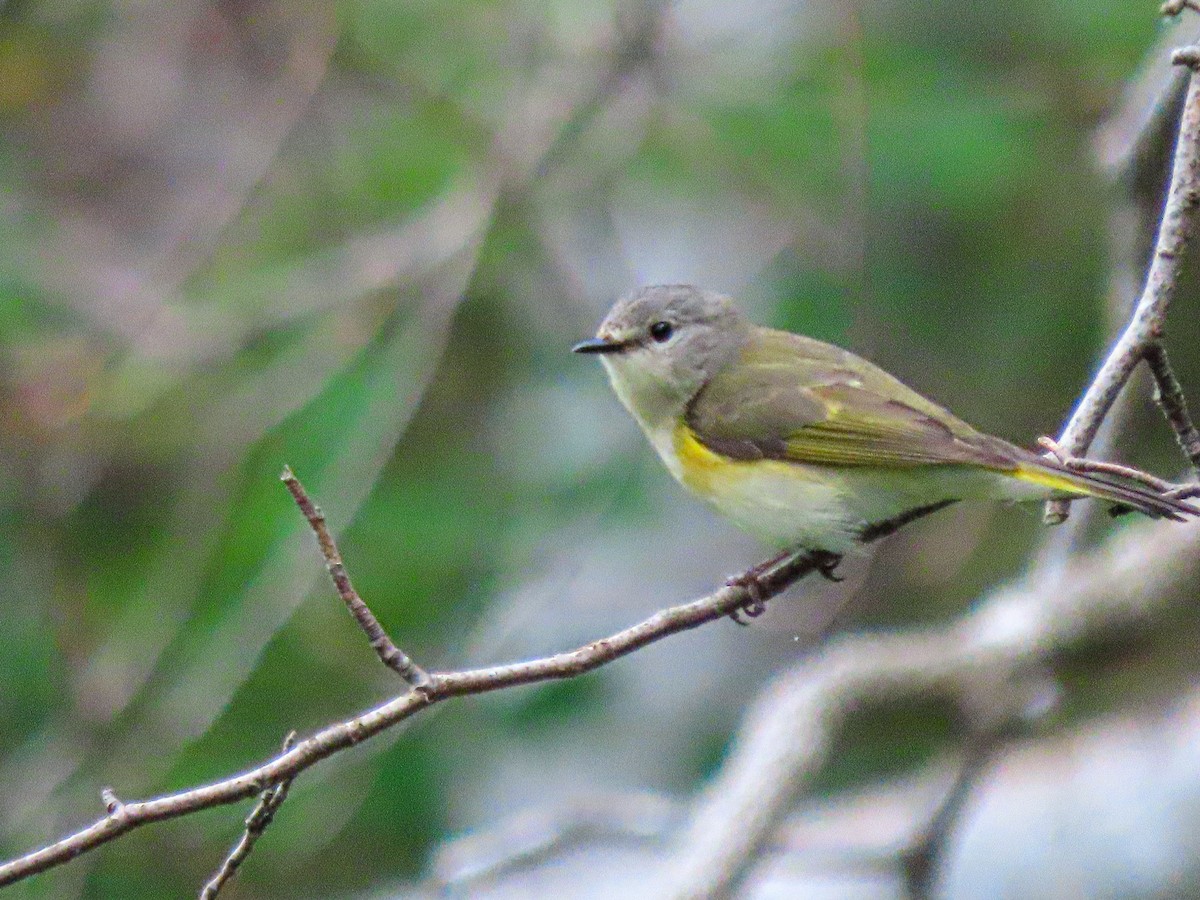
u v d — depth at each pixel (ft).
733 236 43.57
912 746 40.88
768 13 43.24
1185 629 37.50
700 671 42.27
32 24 45.57
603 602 42.22
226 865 20.04
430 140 43.37
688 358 29.19
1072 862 36.52
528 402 42.55
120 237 44.78
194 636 39.78
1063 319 40.73
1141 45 40.57
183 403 42.37
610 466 42.06
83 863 37.91
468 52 43.62
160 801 19.66
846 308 40.73
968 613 41.55
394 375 40.88
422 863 39.29
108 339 42.42
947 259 41.24
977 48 41.68
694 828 30.25
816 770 31.40
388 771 39.34
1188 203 21.75
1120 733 39.19
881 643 35.68
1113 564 34.94
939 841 32.81
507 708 40.93
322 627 39.37
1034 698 33.96
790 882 36.91
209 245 42.88
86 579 41.47
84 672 39.99
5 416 41.14
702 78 42.60
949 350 41.14
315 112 43.65
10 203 44.11
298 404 40.57
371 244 42.42
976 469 25.20
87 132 45.60
